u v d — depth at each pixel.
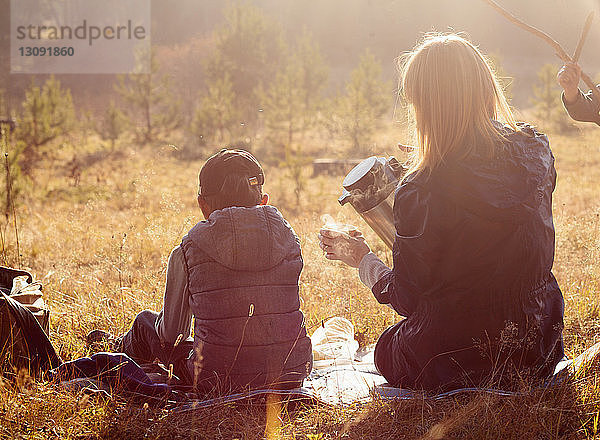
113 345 3.60
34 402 2.53
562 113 22.36
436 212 2.54
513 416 2.49
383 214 2.98
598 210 7.11
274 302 2.77
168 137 24.55
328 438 2.50
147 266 5.71
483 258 2.55
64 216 9.60
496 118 2.75
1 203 9.79
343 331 3.84
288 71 23.17
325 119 23.09
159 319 3.04
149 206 10.20
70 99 23.47
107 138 23.36
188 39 37.19
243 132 22.62
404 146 3.00
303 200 12.84
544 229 2.65
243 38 26.19
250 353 2.74
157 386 2.78
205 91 32.28
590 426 2.57
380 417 2.57
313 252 5.48
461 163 2.54
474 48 2.71
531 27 2.90
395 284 2.76
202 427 2.52
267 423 2.56
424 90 2.61
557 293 2.81
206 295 2.76
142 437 2.44
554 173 2.74
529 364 2.74
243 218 2.78
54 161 19.55
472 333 2.66
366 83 21.89
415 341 2.74
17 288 3.44
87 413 2.51
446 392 2.71
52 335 3.75
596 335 3.84
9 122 21.77
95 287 5.02
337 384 2.93
